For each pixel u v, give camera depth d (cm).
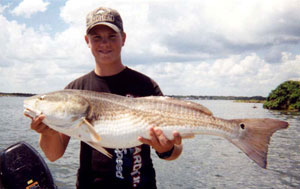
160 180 272
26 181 135
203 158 362
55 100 102
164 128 100
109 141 99
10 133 506
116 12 112
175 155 106
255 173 300
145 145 108
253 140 96
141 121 99
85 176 105
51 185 143
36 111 103
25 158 139
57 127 102
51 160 112
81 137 100
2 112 1080
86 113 100
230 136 99
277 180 279
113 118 99
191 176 287
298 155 386
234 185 263
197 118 101
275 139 528
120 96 103
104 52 108
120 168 103
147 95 113
